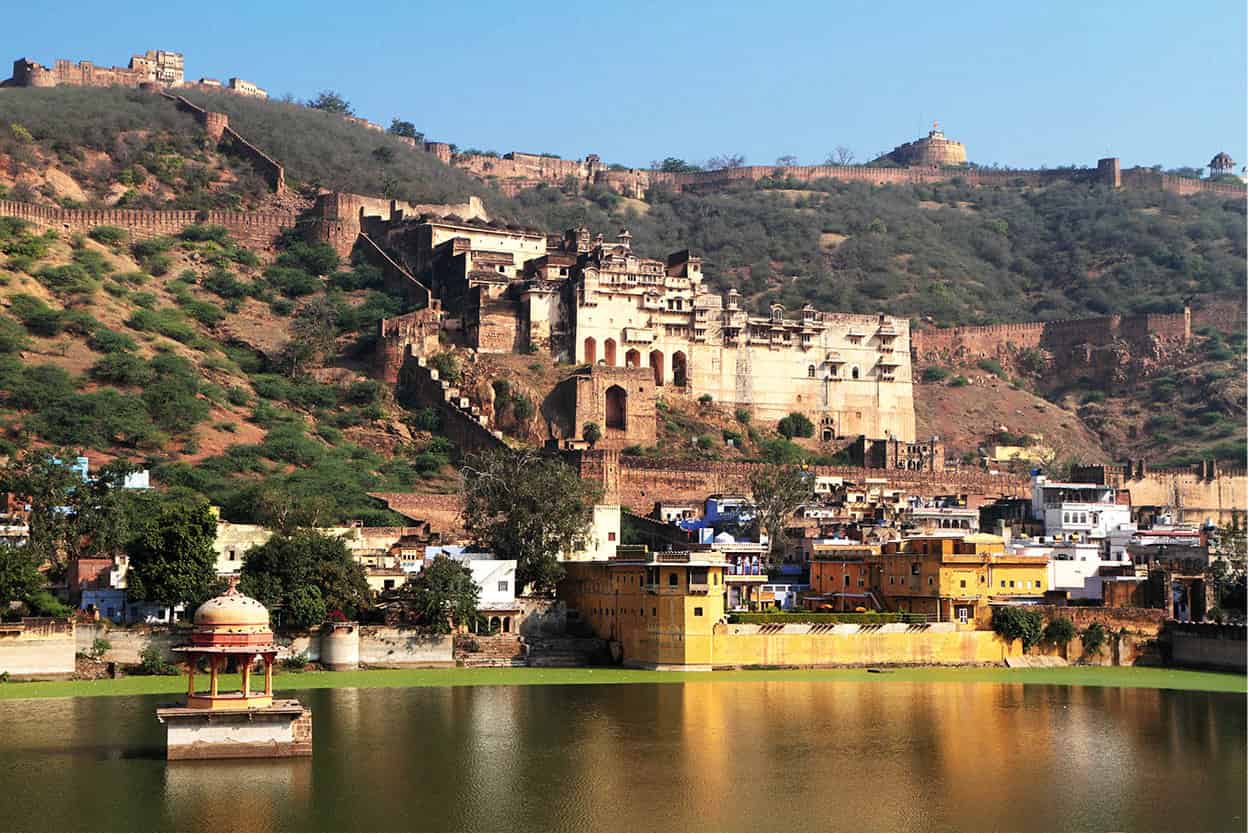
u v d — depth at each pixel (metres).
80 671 124.94
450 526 175.75
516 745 101.62
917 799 90.19
